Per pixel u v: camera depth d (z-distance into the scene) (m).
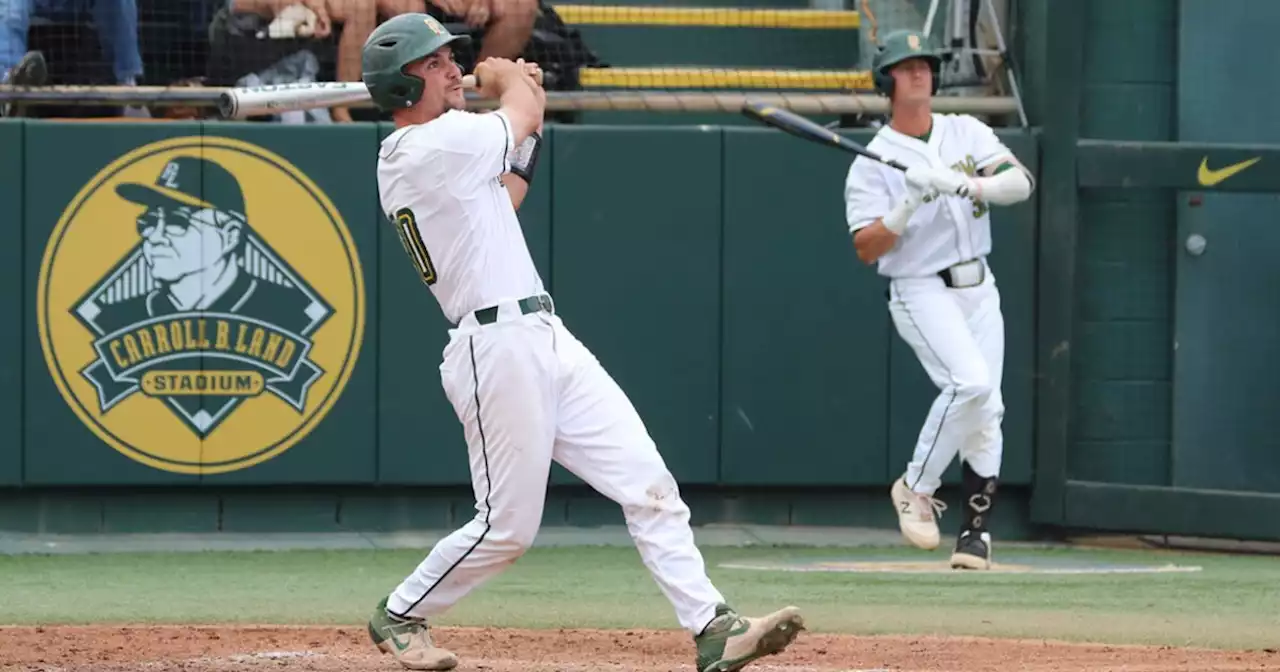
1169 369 32.75
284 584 26.17
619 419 16.08
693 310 32.28
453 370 16.25
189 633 20.34
